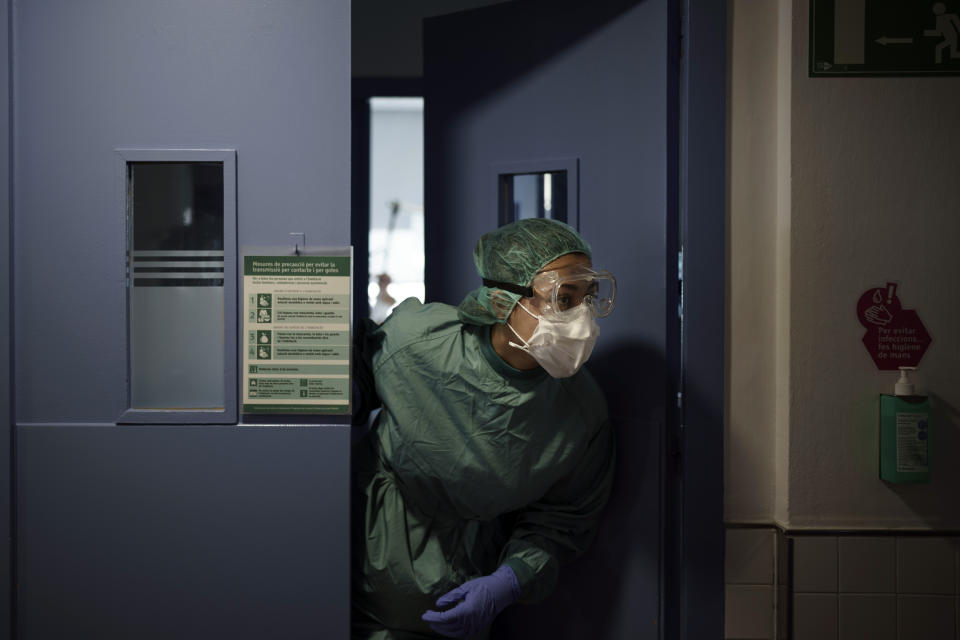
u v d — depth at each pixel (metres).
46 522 1.48
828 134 1.67
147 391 1.50
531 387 1.48
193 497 1.49
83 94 1.47
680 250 1.72
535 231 1.44
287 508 1.49
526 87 1.90
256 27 1.47
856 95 1.67
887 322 1.68
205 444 1.48
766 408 1.74
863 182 1.67
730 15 1.71
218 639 1.49
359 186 3.03
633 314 1.73
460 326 1.54
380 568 1.55
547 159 1.86
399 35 2.99
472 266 2.00
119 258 1.47
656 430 1.69
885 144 1.67
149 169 1.49
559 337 1.37
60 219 1.47
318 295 1.47
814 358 1.68
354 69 3.00
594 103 1.79
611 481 1.72
